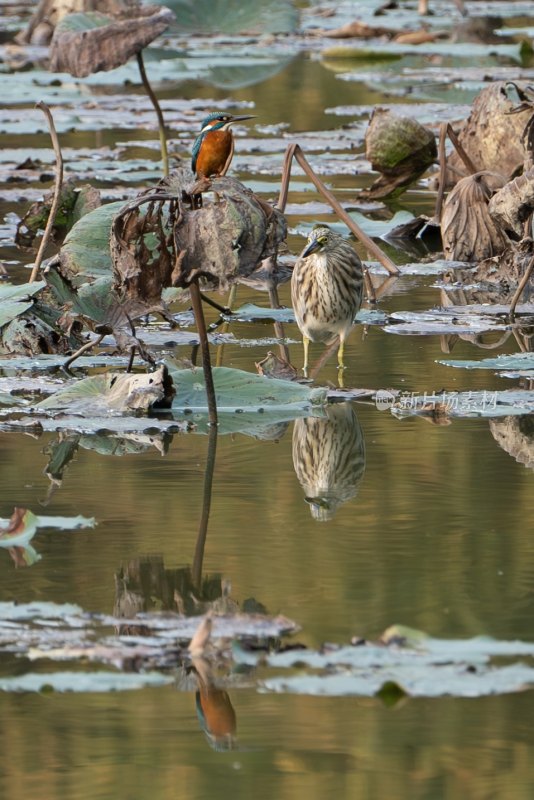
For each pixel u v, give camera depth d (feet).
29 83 122.11
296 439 37.42
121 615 25.64
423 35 141.90
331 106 107.45
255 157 86.28
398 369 44.73
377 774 20.83
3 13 173.27
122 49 70.13
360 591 26.61
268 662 23.35
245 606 25.95
